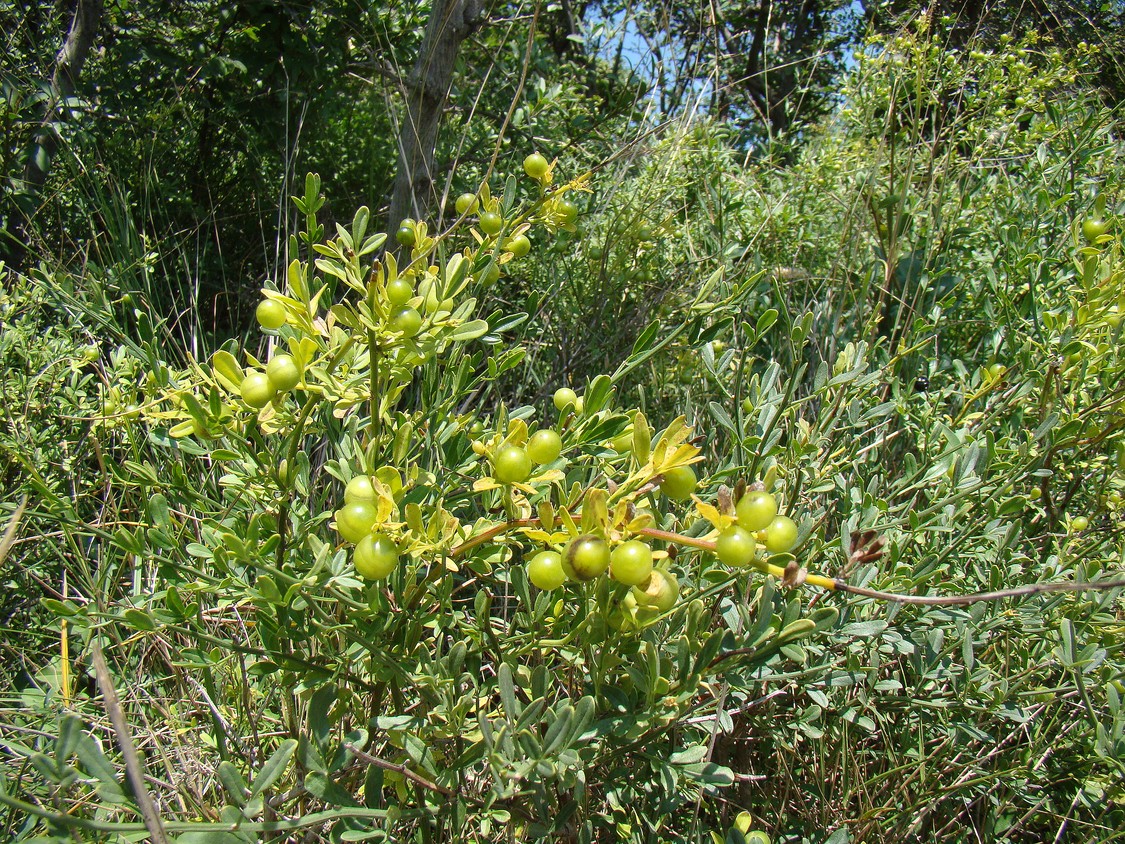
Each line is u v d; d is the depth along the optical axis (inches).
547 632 64.5
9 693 80.8
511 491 50.7
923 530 79.7
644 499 64.7
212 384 55.1
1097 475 99.3
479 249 73.7
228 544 52.9
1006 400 96.0
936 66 143.8
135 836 43.6
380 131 192.4
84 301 92.6
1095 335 89.7
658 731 57.5
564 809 58.1
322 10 176.7
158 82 168.9
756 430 79.4
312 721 50.6
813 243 155.9
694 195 167.9
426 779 56.9
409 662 60.7
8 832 64.4
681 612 60.6
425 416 70.0
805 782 81.9
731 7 263.7
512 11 186.9
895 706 79.0
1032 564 90.7
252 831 44.9
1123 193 127.1
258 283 158.7
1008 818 80.8
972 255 138.3
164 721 77.7
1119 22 170.4
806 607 75.1
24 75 142.6
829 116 194.2
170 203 162.4
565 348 137.1
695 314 77.3
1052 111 140.9
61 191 136.2
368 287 52.1
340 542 81.4
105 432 78.8
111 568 82.6
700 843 66.1
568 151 176.2
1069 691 75.4
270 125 172.4
